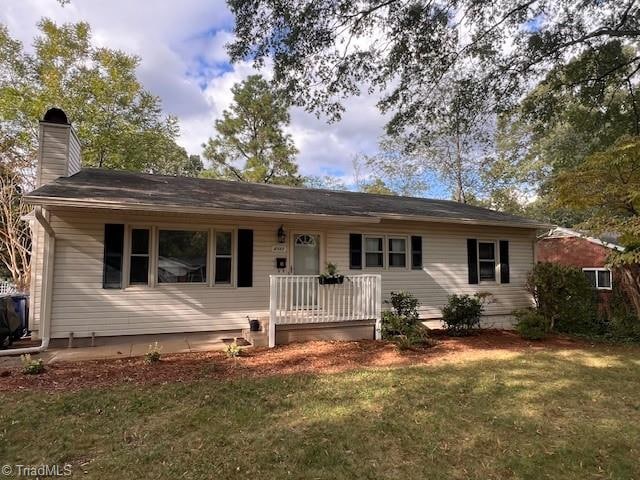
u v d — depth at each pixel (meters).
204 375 5.46
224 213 7.23
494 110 11.11
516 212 24.94
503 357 6.75
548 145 20.59
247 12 7.37
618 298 10.29
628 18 10.06
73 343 7.11
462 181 23.92
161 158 22.95
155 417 3.98
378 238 9.96
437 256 10.55
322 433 3.66
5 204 15.46
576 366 6.18
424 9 8.35
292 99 8.81
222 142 22.98
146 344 7.36
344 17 7.91
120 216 7.46
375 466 3.10
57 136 8.03
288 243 8.87
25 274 15.38
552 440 3.58
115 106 20.39
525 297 11.55
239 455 3.23
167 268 7.80
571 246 16.95
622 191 7.81
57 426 3.74
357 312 8.26
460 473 3.02
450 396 4.70
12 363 6.13
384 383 5.17
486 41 9.70
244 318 8.35
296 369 5.87
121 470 3.00
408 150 11.72
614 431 3.78
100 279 7.31
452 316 8.92
